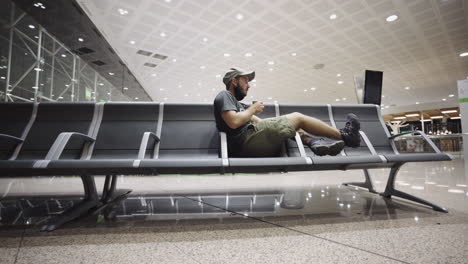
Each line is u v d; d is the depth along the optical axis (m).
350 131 1.41
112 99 9.70
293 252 0.88
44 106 1.65
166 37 6.78
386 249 0.89
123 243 0.99
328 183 2.80
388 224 1.21
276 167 1.30
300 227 1.19
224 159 1.19
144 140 1.26
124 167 1.10
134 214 1.47
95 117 1.66
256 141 1.32
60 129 1.59
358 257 0.82
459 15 5.81
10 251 0.91
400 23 6.14
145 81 10.63
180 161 1.15
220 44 7.25
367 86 2.40
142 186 2.71
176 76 10.07
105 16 5.72
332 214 1.42
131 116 1.68
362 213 1.43
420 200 1.60
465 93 4.86
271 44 7.25
